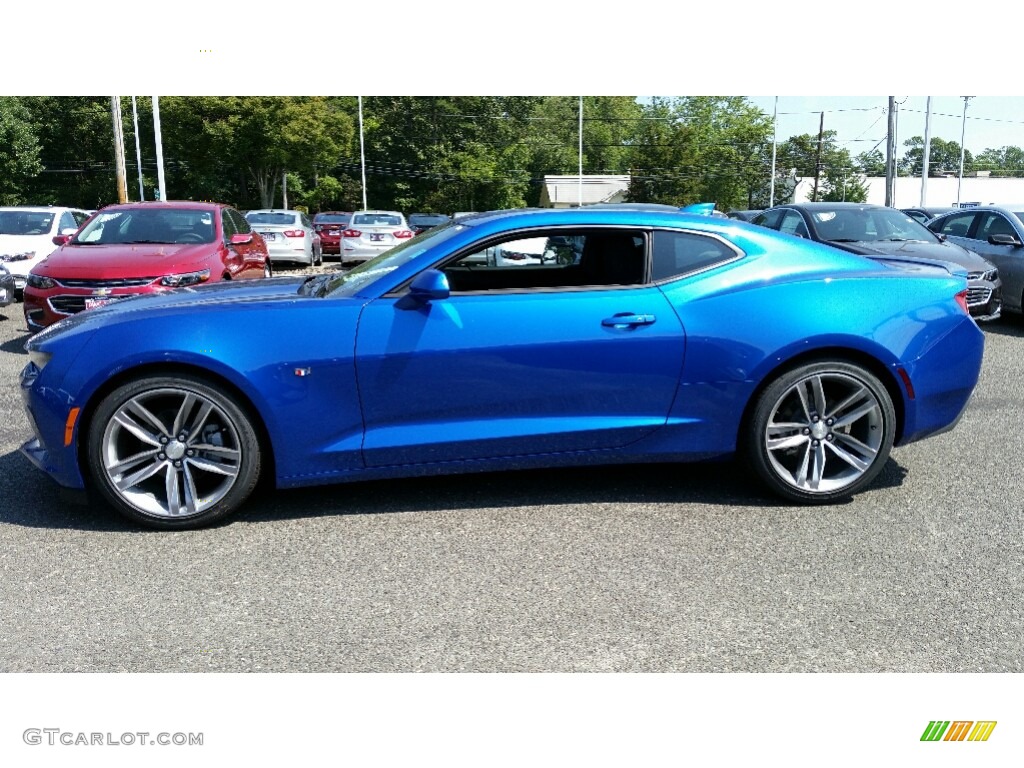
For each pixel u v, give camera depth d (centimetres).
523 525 386
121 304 419
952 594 322
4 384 687
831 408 411
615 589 324
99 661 275
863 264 432
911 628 297
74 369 362
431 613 305
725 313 395
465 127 6438
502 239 399
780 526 387
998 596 321
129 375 367
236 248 896
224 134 4472
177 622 299
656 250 402
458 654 280
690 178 5834
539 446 392
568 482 443
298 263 2111
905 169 9481
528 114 6806
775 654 281
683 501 418
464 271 414
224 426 375
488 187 6431
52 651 281
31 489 427
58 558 349
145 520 375
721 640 289
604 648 284
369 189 6462
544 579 332
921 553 358
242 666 273
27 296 760
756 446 404
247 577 333
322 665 274
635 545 364
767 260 411
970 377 421
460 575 335
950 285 421
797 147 6700
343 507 407
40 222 1330
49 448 369
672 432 400
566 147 7144
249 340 368
